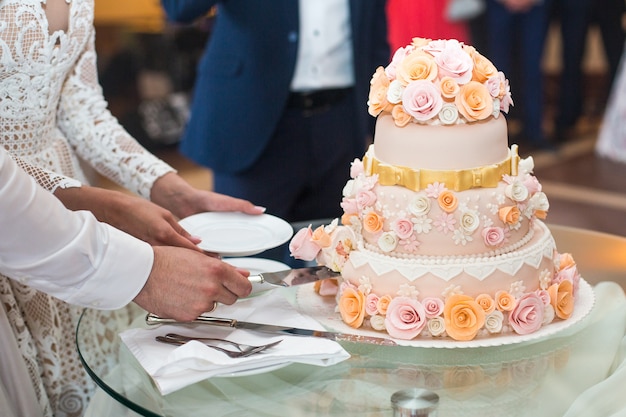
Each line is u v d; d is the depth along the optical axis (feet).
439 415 3.75
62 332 5.54
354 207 4.81
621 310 4.72
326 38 8.63
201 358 3.93
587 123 22.25
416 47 4.75
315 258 4.90
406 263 4.40
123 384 4.08
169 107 18.13
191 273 4.24
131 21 17.24
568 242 5.86
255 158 8.67
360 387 3.99
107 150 6.00
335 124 8.90
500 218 4.50
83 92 6.07
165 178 5.91
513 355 4.29
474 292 4.39
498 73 4.67
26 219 3.90
